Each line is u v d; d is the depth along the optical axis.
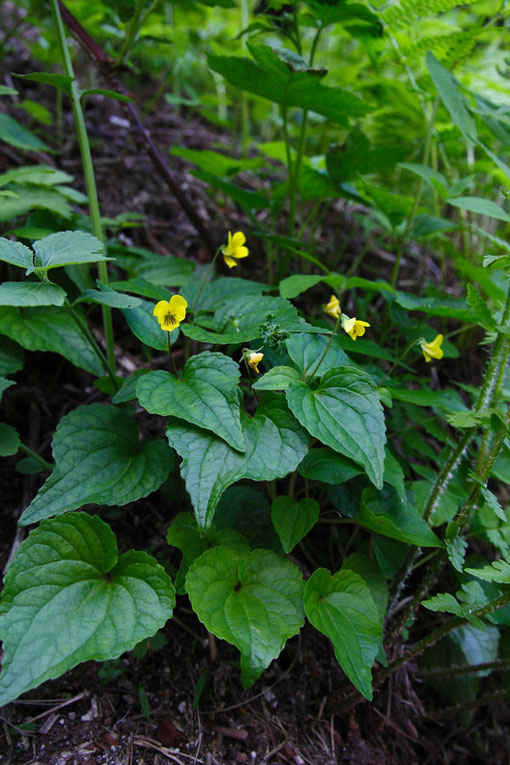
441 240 0.45
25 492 0.34
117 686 0.30
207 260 0.50
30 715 0.28
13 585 0.25
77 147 0.55
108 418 0.30
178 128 0.67
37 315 0.34
